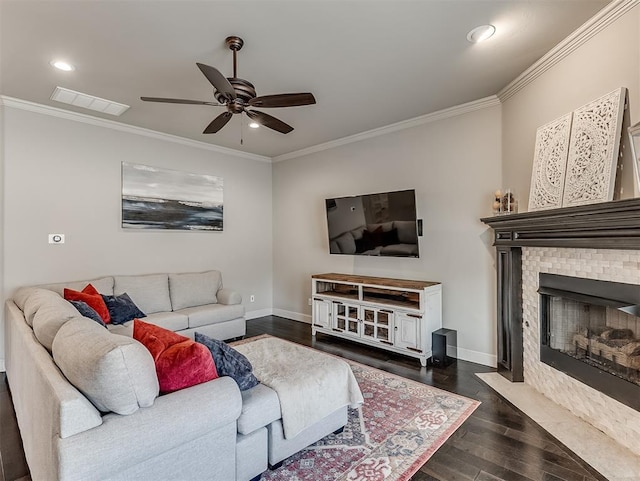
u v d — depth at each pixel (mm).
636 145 1857
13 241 3473
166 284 4285
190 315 3980
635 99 2004
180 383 1640
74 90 3250
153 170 4508
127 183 4273
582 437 2199
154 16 2189
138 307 3975
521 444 2166
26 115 3541
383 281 4020
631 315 2164
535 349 2898
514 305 3094
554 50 2574
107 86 3170
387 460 2031
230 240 5359
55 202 3730
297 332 4852
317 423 2145
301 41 2482
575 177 2375
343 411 2328
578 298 2385
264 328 5070
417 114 3932
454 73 2973
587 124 2293
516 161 3156
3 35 2369
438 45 2543
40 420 1542
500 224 3068
